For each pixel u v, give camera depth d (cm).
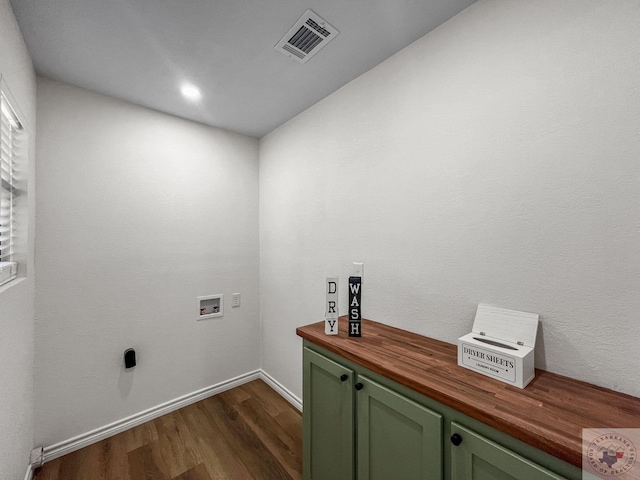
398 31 136
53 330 171
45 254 168
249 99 199
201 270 235
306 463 144
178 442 183
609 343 87
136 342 202
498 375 93
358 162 173
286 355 238
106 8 119
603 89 89
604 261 88
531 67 104
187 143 228
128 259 199
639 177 82
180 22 129
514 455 72
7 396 115
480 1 118
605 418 73
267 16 126
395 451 101
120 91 187
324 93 192
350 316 138
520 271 106
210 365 240
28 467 151
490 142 114
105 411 189
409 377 95
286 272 238
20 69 131
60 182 173
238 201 258
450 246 128
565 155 96
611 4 87
